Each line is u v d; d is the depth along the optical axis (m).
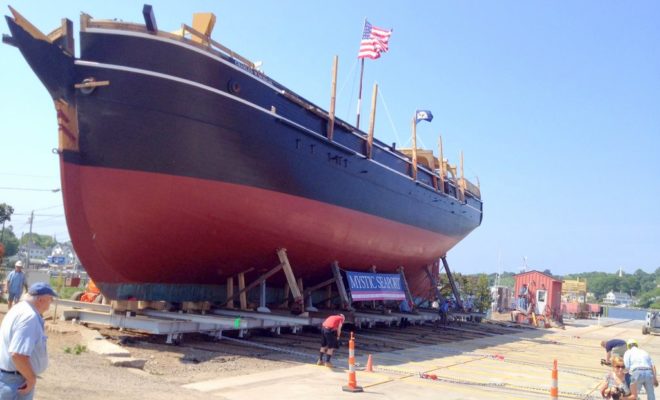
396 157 21.03
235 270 15.30
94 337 11.01
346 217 17.67
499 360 15.33
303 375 10.33
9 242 92.44
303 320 14.59
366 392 9.22
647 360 8.55
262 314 14.77
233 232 13.95
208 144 12.69
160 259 13.30
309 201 15.77
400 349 15.74
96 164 11.93
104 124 11.79
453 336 21.58
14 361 3.86
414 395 9.32
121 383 7.66
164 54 11.96
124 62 11.74
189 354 11.30
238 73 13.22
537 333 28.52
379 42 20.59
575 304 55.16
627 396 8.55
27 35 11.12
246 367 10.69
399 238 22.08
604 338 28.05
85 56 11.70
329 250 17.72
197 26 13.54
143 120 11.91
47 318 13.44
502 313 47.41
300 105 15.21
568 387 11.53
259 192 14.05
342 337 17.36
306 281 18.98
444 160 26.83
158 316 13.19
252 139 13.53
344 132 17.36
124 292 13.39
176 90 12.06
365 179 18.34
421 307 29.42
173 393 7.63
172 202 12.54
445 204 26.19
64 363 8.30
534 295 40.44
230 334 14.80
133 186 12.14
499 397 9.80
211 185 12.96
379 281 20.59
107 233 12.45
